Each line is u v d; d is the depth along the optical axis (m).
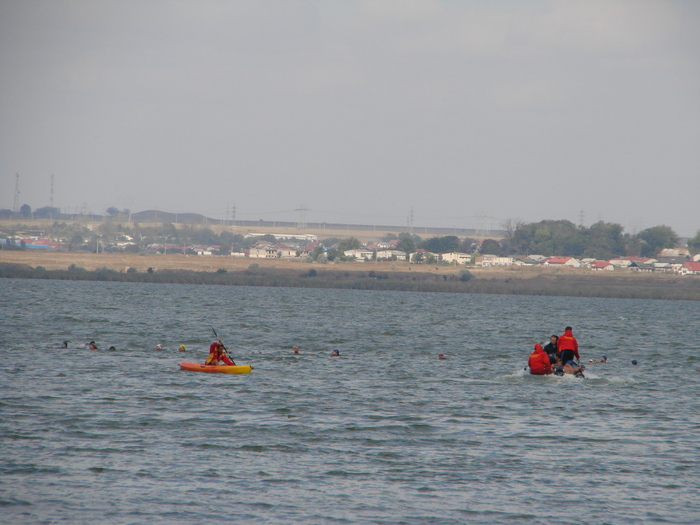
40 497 62.62
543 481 69.06
